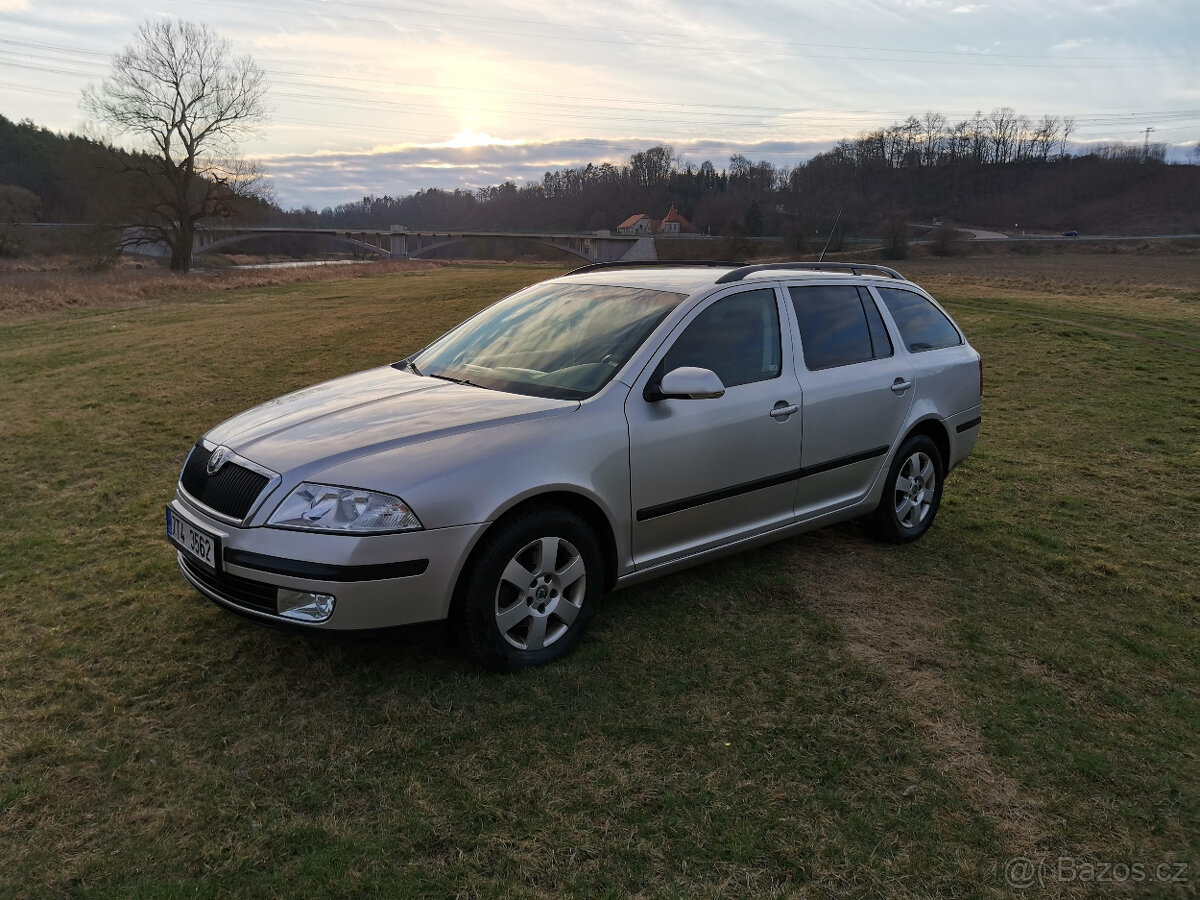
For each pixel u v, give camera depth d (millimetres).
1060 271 57375
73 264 59219
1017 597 4289
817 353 4367
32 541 4742
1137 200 124438
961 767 2848
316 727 2936
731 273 4199
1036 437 7934
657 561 3725
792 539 5023
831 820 2559
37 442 7133
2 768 2664
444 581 3004
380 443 3123
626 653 3523
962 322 16172
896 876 2342
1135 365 11930
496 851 2373
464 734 2914
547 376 3719
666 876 2303
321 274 42375
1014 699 3301
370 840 2398
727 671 3412
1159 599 4332
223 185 54000
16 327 17578
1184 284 43875
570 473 3260
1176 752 2996
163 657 3387
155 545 4695
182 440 7266
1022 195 129250
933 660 3586
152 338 14805
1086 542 5156
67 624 3662
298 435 3252
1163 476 6676
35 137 95875
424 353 4438
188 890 2191
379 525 2885
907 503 4984
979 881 2338
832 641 3705
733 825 2516
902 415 4773
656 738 2936
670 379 3488
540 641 3379
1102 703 3305
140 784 2613
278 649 3463
